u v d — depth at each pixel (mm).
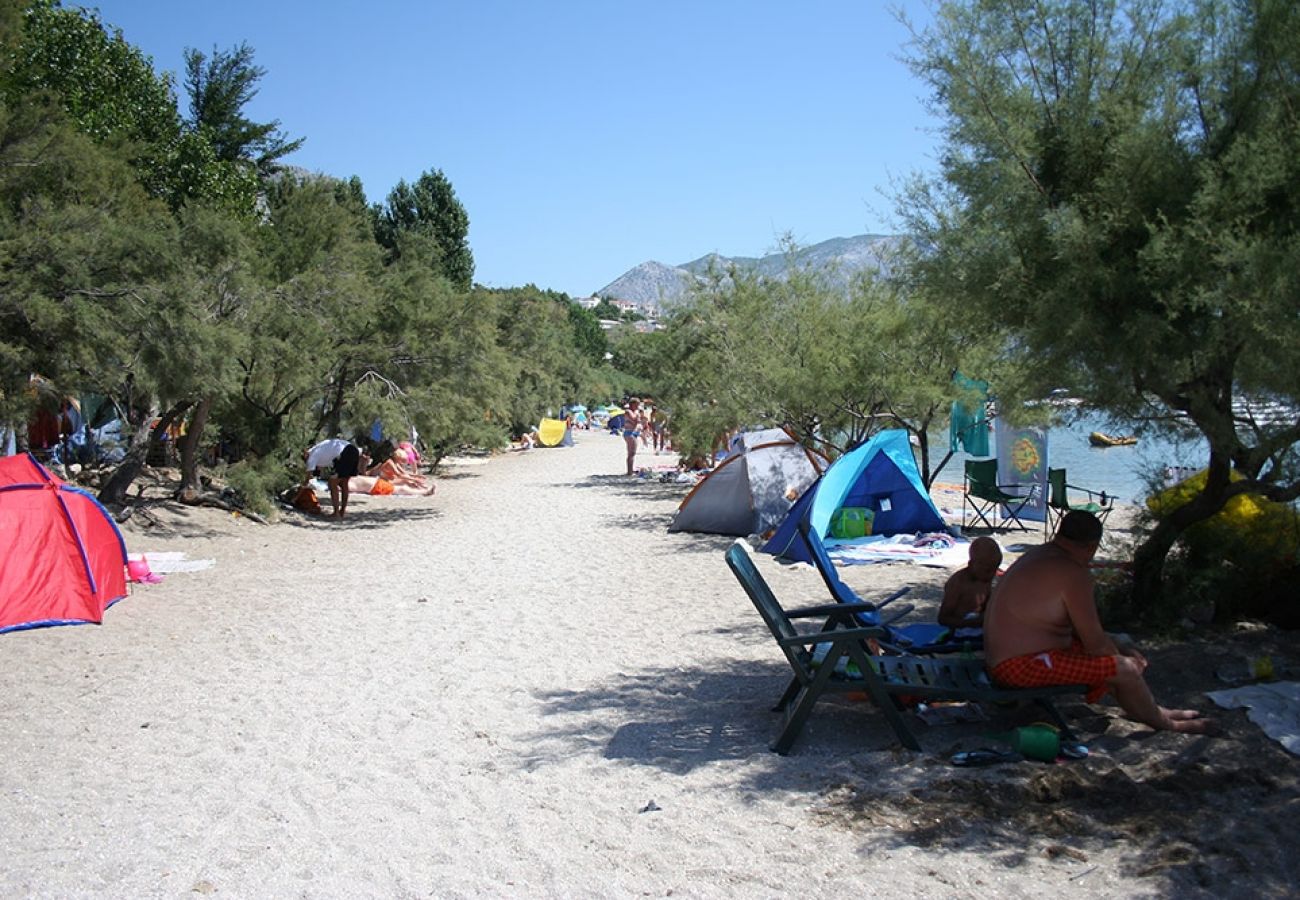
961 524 16203
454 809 5336
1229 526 8219
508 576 12688
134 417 16062
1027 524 16375
